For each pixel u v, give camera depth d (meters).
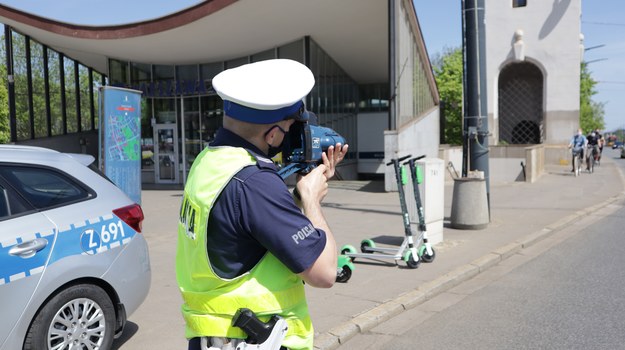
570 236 8.44
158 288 5.46
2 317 3.09
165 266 6.35
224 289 1.62
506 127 24.95
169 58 17.50
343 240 7.75
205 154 1.72
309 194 1.78
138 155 7.66
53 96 18.22
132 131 7.53
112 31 14.90
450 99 29.38
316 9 13.23
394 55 12.86
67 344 3.42
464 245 7.39
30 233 3.28
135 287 3.88
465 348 4.06
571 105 22.77
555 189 14.35
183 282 1.75
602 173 19.64
